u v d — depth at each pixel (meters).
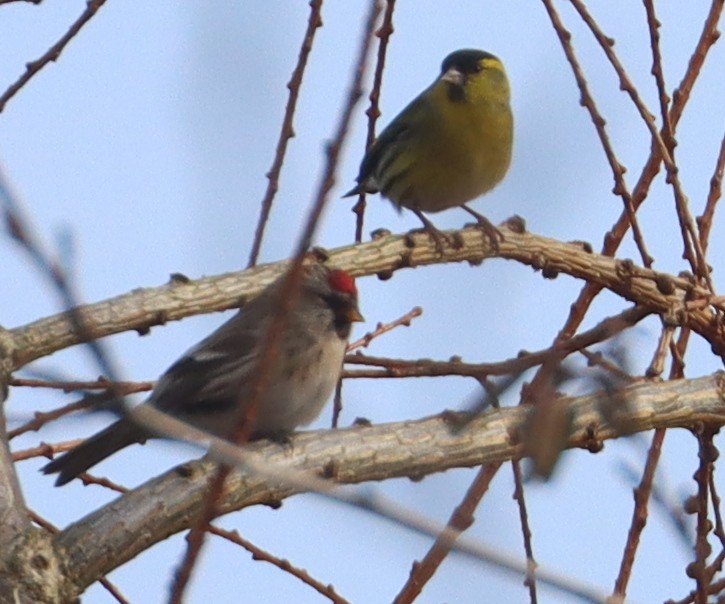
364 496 4.86
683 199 9.84
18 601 6.71
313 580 8.31
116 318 9.37
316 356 10.69
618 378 4.80
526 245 10.62
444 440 7.78
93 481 9.45
